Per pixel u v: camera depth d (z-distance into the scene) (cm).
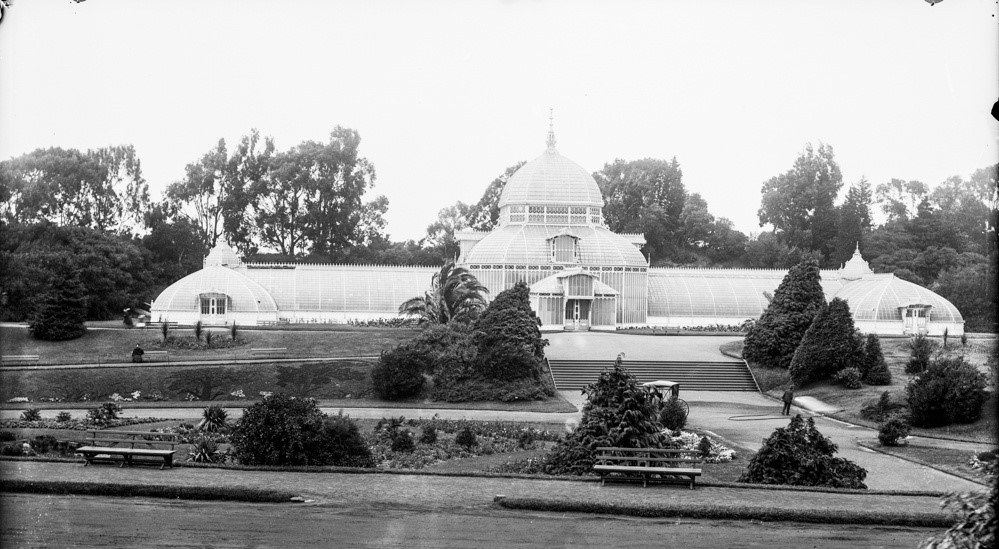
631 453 5675
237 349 12100
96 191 18475
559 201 16700
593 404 6003
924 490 5481
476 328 10850
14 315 13700
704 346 13088
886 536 4241
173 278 18525
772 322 11912
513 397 10275
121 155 19425
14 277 13675
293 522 4316
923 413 8462
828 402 10194
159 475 5150
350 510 4528
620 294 15988
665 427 8306
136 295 16312
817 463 5397
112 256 16025
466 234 17975
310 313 16238
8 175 16350
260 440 5694
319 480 5162
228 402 9994
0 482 4775
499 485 5109
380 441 7475
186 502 4631
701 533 4244
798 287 12062
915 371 11125
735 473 6469
